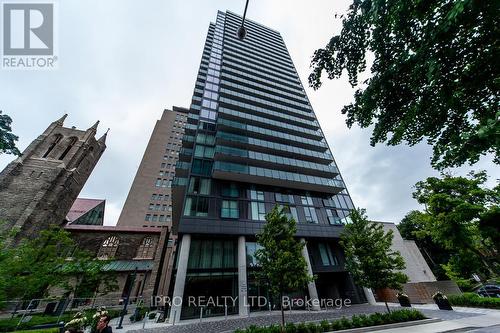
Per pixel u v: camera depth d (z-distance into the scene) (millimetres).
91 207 46688
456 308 16203
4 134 13828
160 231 37000
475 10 3732
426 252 37219
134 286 30125
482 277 25234
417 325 11125
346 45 7484
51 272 19891
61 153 38094
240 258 19812
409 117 5793
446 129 5656
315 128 38625
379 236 13898
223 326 12930
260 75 43750
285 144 33156
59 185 34188
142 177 54500
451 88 4766
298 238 24016
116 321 16438
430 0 4523
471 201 17453
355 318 11344
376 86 6105
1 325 13781
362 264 13281
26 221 28203
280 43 60312
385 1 5301
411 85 5453
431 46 4594
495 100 4785
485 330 9266
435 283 20922
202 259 19344
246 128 31250
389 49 6121
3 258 17406
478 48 4250
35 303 20938
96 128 44156
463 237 17125
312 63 8477
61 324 11688
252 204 24469
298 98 43562
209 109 32219
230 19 58875
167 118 68000
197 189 23109
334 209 28891
